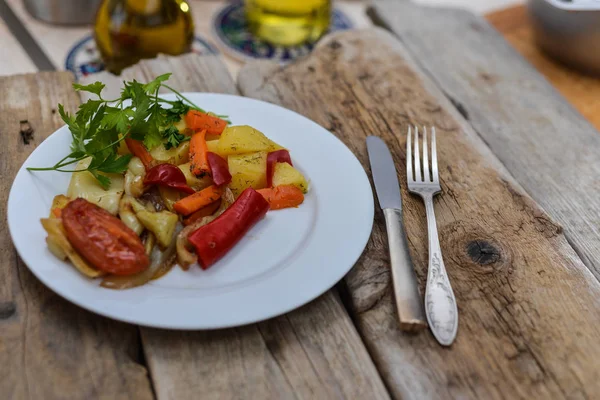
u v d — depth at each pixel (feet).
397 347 1.76
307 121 2.25
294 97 2.53
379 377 1.71
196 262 1.82
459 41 3.00
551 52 3.41
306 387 1.68
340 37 2.85
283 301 1.73
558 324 1.82
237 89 2.62
